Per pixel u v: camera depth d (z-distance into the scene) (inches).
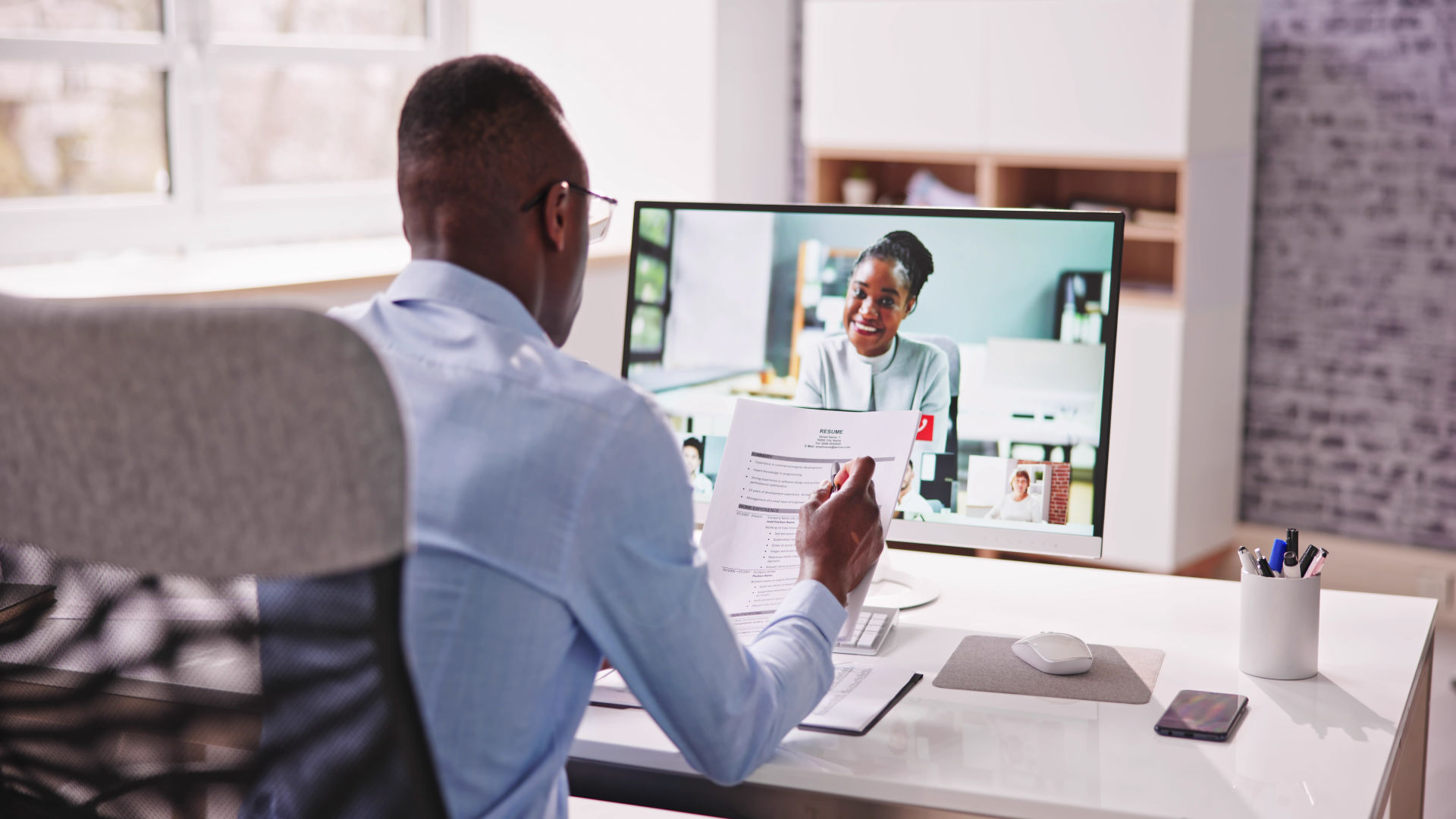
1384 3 148.8
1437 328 151.3
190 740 28.3
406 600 33.8
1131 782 41.5
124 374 24.4
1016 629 56.8
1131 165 153.5
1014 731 45.8
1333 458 160.1
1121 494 155.6
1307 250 158.2
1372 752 43.5
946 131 163.9
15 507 26.5
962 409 60.1
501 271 38.9
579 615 35.8
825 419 52.4
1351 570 157.1
